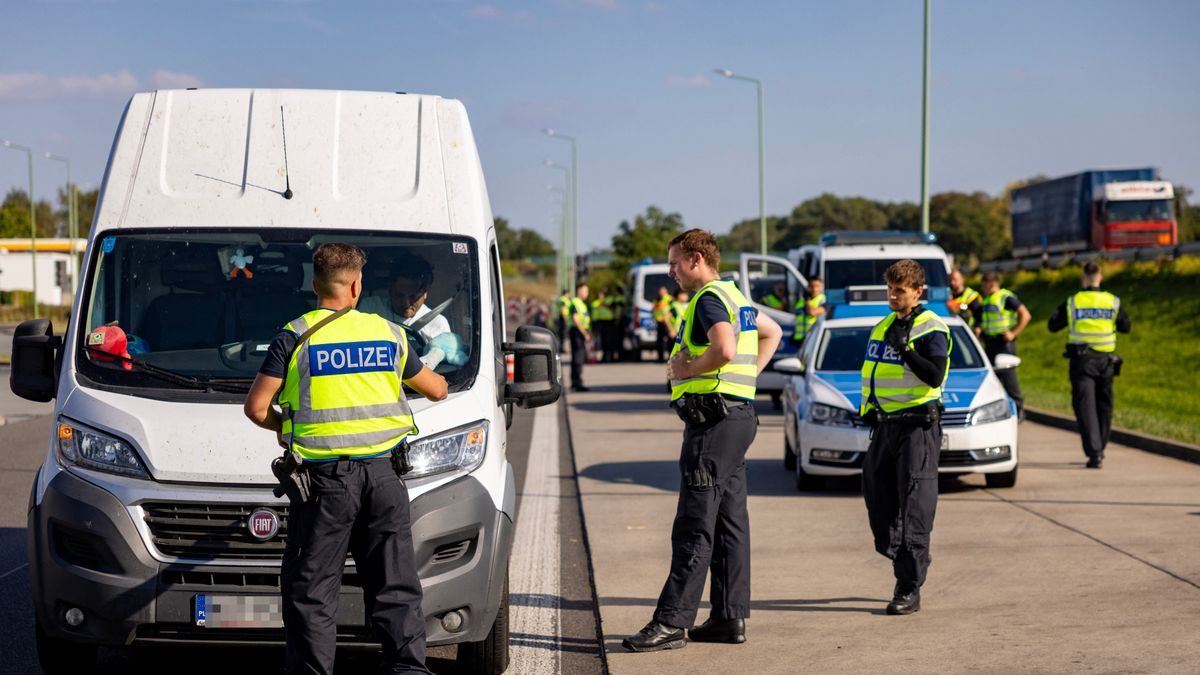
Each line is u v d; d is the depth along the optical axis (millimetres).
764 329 6305
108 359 5781
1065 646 6164
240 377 5762
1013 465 11141
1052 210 53125
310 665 4785
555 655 6395
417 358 5020
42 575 5418
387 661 4863
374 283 6062
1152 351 27828
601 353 38312
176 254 6082
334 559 4816
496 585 5602
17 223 113250
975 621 6734
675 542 6324
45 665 5859
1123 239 48062
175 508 5316
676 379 6203
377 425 4820
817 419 11273
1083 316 12508
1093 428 12508
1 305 73188
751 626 6766
